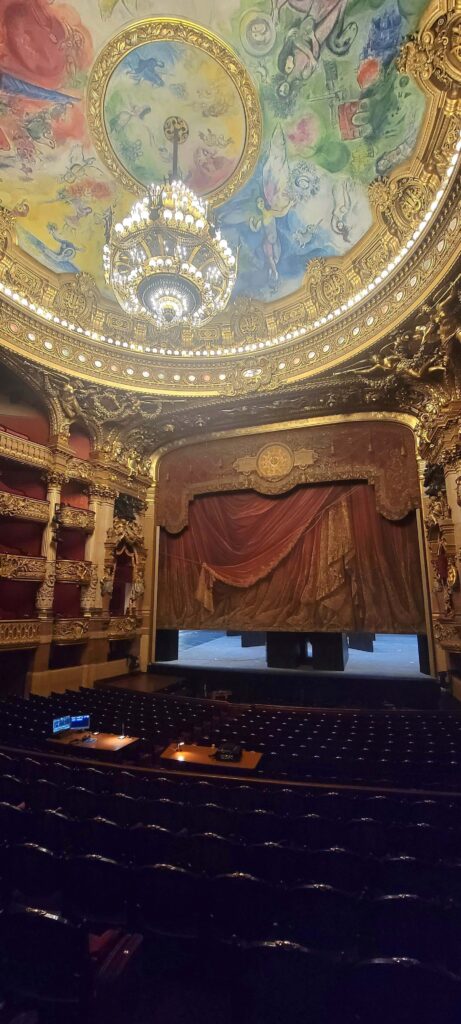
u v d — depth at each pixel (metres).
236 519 15.16
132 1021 2.60
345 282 11.70
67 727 7.12
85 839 3.65
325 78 9.27
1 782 4.61
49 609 11.98
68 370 12.11
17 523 12.45
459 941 2.44
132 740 6.76
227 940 2.70
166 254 8.61
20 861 3.13
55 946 2.27
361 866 3.12
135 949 2.96
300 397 13.45
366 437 13.77
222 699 12.05
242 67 9.71
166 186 8.45
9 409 12.66
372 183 9.77
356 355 11.34
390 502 13.08
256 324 13.42
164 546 16.06
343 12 8.30
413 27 7.85
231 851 3.31
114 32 9.14
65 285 12.01
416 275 9.58
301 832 3.85
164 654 15.70
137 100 10.23
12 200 10.54
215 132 10.80
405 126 8.85
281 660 14.16
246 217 12.16
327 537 13.91
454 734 7.38
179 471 16.03
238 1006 2.29
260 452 14.91
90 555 13.62
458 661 11.55
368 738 7.22
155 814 4.08
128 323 13.35
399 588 12.94
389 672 13.07
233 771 5.65
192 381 13.62
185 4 8.86
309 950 2.08
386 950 2.52
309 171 10.80
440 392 11.05
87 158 10.78
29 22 8.51
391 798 4.65
